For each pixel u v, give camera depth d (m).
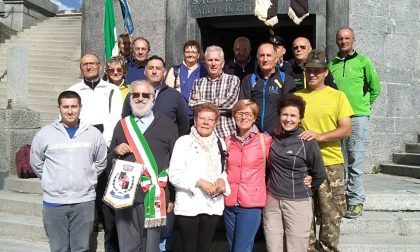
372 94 6.05
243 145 4.55
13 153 7.68
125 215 4.54
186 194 4.43
